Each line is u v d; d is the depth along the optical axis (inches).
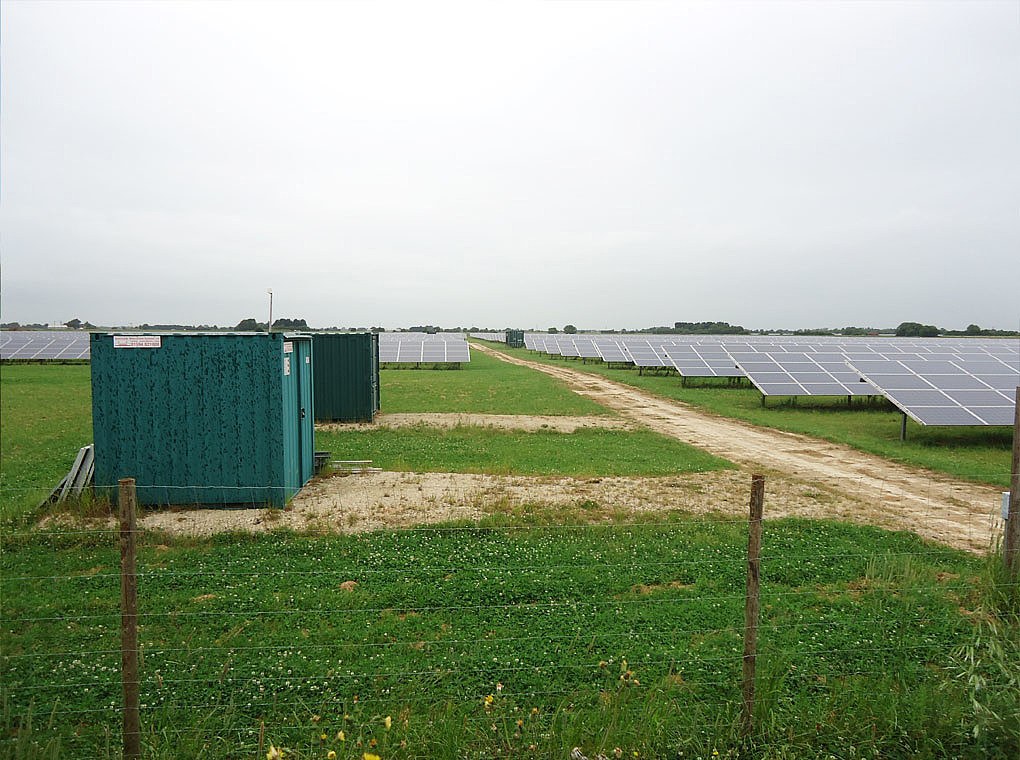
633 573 386.9
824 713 239.8
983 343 3004.4
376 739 217.9
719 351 2033.7
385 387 1659.7
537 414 1182.9
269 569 390.6
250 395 533.6
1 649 287.3
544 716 240.5
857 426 1070.4
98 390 528.4
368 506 544.7
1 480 637.9
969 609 336.2
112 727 233.5
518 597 352.8
